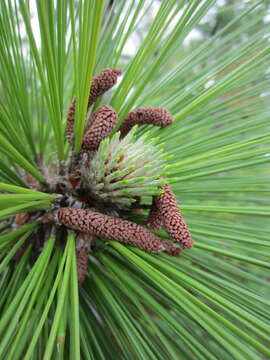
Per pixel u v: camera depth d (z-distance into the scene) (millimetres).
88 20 91
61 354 79
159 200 113
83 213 116
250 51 147
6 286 125
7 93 128
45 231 137
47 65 90
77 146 125
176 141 181
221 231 150
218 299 88
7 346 91
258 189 145
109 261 121
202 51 168
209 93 134
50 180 140
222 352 122
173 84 183
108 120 118
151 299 107
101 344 134
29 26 83
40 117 166
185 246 108
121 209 134
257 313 115
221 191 149
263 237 138
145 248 114
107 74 122
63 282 93
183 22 132
